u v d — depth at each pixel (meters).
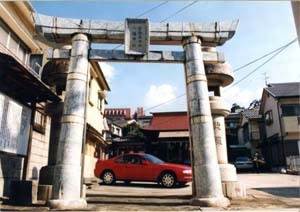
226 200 6.73
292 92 27.09
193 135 7.29
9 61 6.53
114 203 7.28
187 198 8.54
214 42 8.30
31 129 8.85
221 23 8.17
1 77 7.47
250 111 36.25
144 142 26.50
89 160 17.66
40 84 7.81
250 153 34.38
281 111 26.47
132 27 7.90
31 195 7.35
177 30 8.01
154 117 27.25
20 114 8.05
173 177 12.27
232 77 9.66
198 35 8.04
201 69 7.73
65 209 6.13
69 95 7.21
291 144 25.58
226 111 9.47
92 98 17.12
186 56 7.93
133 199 8.21
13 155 7.82
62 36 7.86
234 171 8.93
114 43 8.24
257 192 10.49
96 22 7.92
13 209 6.10
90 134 16.62
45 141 11.38
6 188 8.15
